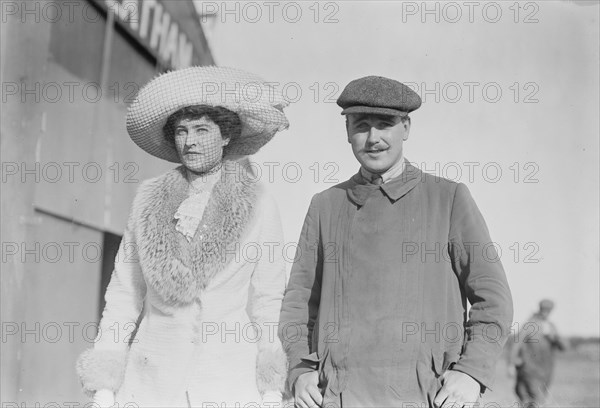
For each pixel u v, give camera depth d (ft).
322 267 10.07
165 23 14.17
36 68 13.38
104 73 14.38
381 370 9.42
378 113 9.73
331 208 10.14
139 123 10.36
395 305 9.54
